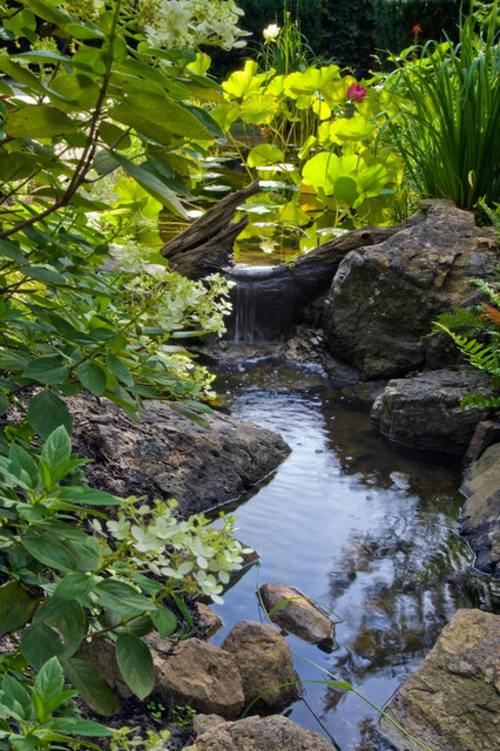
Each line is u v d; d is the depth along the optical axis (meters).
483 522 3.48
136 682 1.34
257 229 7.23
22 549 1.46
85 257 2.27
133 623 1.46
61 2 1.76
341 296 5.30
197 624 2.83
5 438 1.87
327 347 5.48
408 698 2.52
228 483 3.71
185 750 2.06
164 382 2.09
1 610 1.43
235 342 5.62
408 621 2.96
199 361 5.32
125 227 2.47
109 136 1.66
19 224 1.90
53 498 1.26
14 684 1.17
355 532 3.50
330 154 6.98
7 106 1.81
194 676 2.48
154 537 1.36
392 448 4.29
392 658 2.78
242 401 4.79
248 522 3.52
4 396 1.78
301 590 3.10
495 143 5.80
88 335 1.80
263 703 2.55
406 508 3.72
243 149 10.58
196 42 1.65
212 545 1.40
